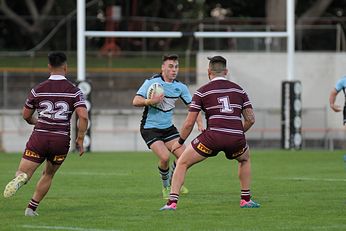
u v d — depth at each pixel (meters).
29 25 124.25
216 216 32.09
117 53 105.25
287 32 79.25
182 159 33.16
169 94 38.94
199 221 30.77
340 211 33.62
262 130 93.81
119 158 68.56
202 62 97.19
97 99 98.69
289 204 35.94
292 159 66.50
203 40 100.38
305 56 97.50
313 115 94.94
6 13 123.69
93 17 115.81
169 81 39.09
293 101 78.75
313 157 69.00
